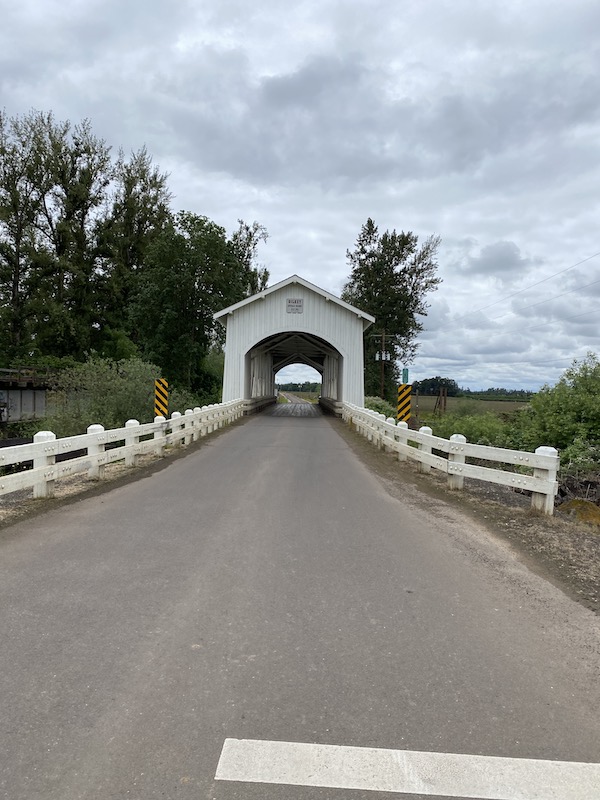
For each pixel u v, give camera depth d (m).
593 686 3.29
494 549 6.12
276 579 4.91
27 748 2.62
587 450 13.65
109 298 47.34
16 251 42.72
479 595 4.70
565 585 5.04
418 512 7.83
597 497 11.81
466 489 9.80
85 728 2.78
